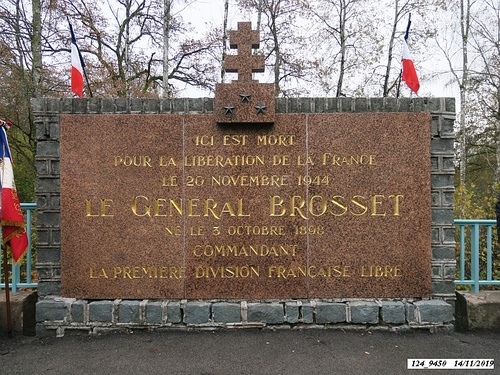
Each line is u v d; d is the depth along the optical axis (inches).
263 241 144.9
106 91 511.8
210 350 127.6
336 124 145.2
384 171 144.7
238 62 146.9
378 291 145.1
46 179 145.1
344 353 125.6
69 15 486.0
